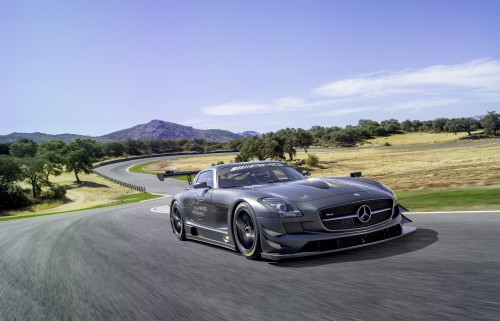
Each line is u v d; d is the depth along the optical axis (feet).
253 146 254.27
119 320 9.20
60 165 288.30
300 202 12.95
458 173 59.36
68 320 9.53
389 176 77.05
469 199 24.67
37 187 222.69
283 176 17.35
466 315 7.28
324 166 209.87
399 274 10.31
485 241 12.98
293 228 12.63
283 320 8.11
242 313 8.77
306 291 9.82
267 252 12.98
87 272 14.49
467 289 8.66
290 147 285.43
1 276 15.20
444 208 22.43
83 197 208.95
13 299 11.82
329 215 12.63
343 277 10.62
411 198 29.53
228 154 507.30
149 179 267.18
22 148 536.42
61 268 15.53
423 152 260.01
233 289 10.69
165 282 12.13
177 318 8.93
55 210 168.86
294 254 12.31
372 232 13.08
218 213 16.14
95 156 569.64
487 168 65.67
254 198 13.70
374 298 8.75
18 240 25.67
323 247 12.52
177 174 22.45
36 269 15.80
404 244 13.65
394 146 397.19
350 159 250.78
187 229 19.35
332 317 7.94
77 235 25.29
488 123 429.79
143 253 17.35
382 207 13.60
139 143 655.35
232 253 15.55
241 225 14.46
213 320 8.55
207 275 12.48
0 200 198.29
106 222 32.83
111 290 11.82
